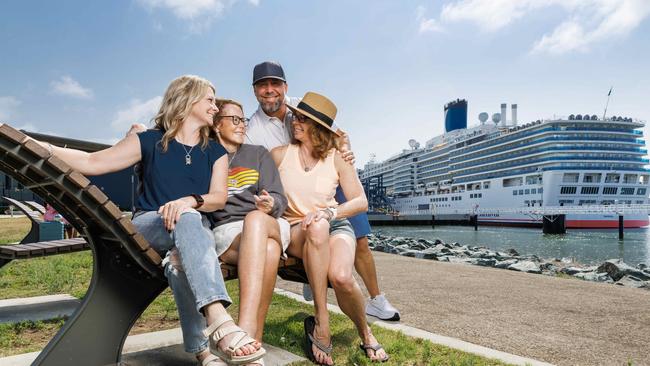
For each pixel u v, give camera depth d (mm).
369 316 4133
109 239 2096
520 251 32969
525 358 3010
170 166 2348
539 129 59562
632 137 58750
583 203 56969
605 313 4527
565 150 57125
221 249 2465
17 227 18719
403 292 5598
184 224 2092
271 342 3211
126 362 2693
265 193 2514
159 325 3666
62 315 3885
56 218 10758
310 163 3035
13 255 3652
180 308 2223
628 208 46531
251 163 2775
